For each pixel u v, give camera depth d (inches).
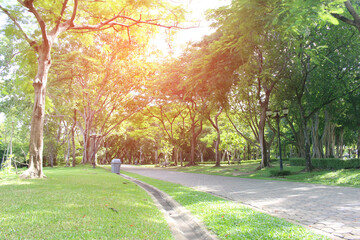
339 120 982.4
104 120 1504.7
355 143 1717.5
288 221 203.3
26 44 659.4
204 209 250.4
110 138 2423.7
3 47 856.3
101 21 603.8
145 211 239.3
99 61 1064.8
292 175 653.9
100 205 246.4
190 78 799.7
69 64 957.8
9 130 924.0
